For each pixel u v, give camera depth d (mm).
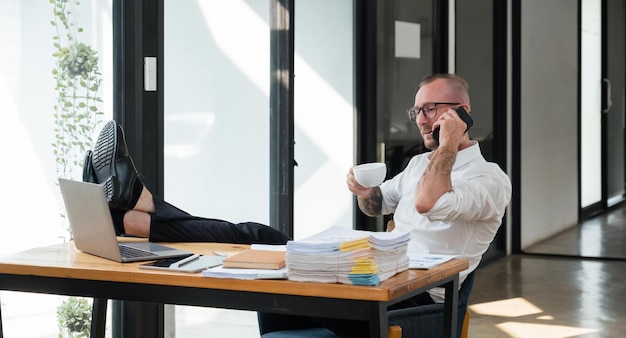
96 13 4133
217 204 4926
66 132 4031
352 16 6086
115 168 3564
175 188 4648
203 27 4777
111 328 4238
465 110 3477
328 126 5875
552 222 9727
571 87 10117
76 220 3162
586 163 10648
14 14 3803
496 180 3445
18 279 2969
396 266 2746
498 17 8602
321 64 5801
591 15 10453
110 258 3025
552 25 9609
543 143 9445
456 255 3354
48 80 3947
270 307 2635
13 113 3812
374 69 6254
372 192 3826
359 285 2553
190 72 4707
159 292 2783
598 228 10141
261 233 3762
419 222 3531
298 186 5641
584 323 5891
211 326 4805
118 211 3625
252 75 5117
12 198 3824
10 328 3887
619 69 10820
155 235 3611
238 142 5043
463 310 3242
